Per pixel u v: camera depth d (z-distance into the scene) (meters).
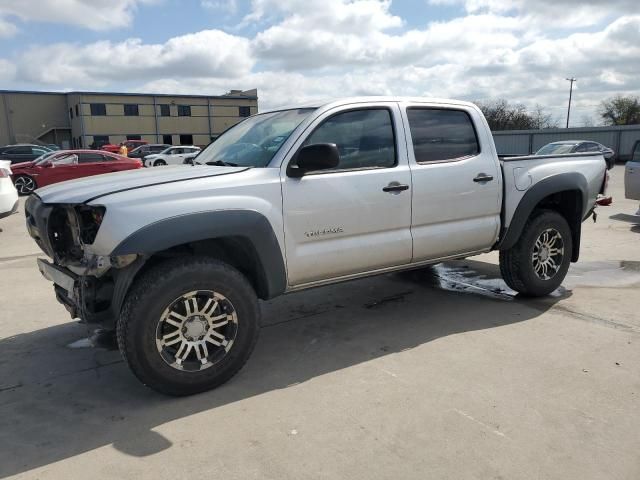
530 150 42.03
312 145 3.35
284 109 4.14
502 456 2.57
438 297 5.25
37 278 6.29
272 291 3.47
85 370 3.72
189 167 3.72
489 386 3.29
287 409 3.08
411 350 3.92
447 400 3.13
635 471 2.44
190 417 3.02
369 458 2.58
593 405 3.03
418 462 2.54
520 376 3.42
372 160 3.92
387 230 3.98
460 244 4.43
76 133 58.97
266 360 3.82
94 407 3.17
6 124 58.59
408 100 4.18
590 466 2.48
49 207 3.20
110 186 3.14
